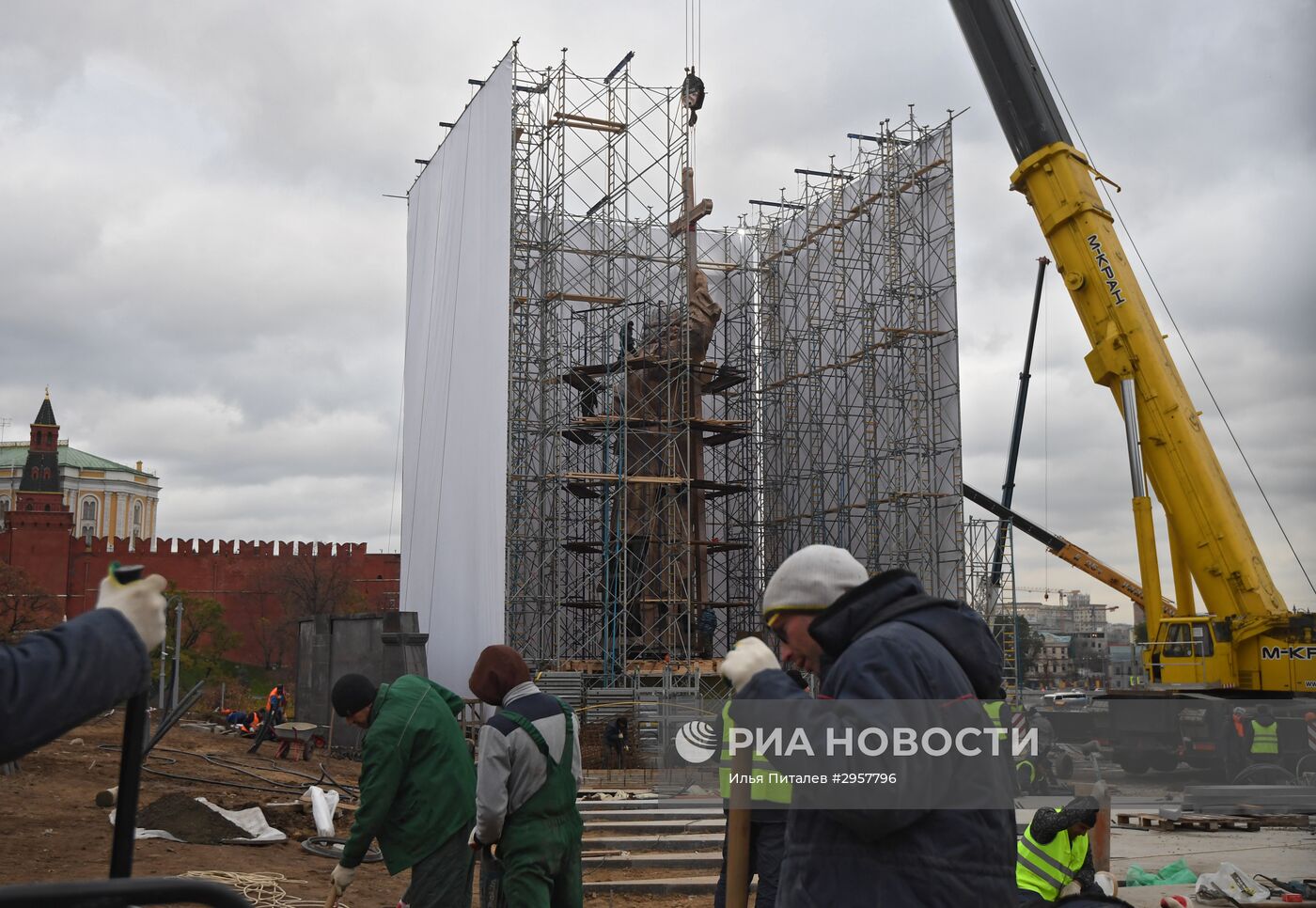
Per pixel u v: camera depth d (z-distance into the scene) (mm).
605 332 39906
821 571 3600
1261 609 21344
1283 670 21141
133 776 2309
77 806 14188
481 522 32406
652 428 39312
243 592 84875
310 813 14461
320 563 84875
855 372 41344
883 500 38062
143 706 2318
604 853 13688
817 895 3141
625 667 35125
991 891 3064
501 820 6395
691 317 38438
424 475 38375
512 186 32438
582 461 43531
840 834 3127
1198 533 22109
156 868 10688
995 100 24750
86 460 175250
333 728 28453
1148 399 22812
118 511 174000
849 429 41312
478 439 33094
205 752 25484
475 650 32062
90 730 26359
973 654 3262
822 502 41156
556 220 41094
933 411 37719
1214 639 21703
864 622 3320
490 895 6621
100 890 2043
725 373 40625
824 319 42250
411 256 42312
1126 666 27703
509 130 32312
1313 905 9555
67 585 85938
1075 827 7270
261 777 20094
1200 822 16750
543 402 37750
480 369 33312
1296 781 19062
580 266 43938
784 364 44156
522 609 36781
